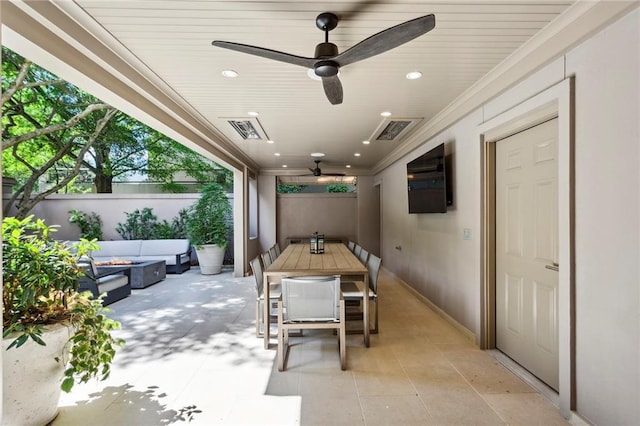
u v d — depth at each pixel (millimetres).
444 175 3510
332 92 2307
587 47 1783
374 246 8039
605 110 1678
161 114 3125
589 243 1778
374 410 2035
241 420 1944
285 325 2590
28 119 6516
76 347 1845
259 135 4574
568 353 1901
